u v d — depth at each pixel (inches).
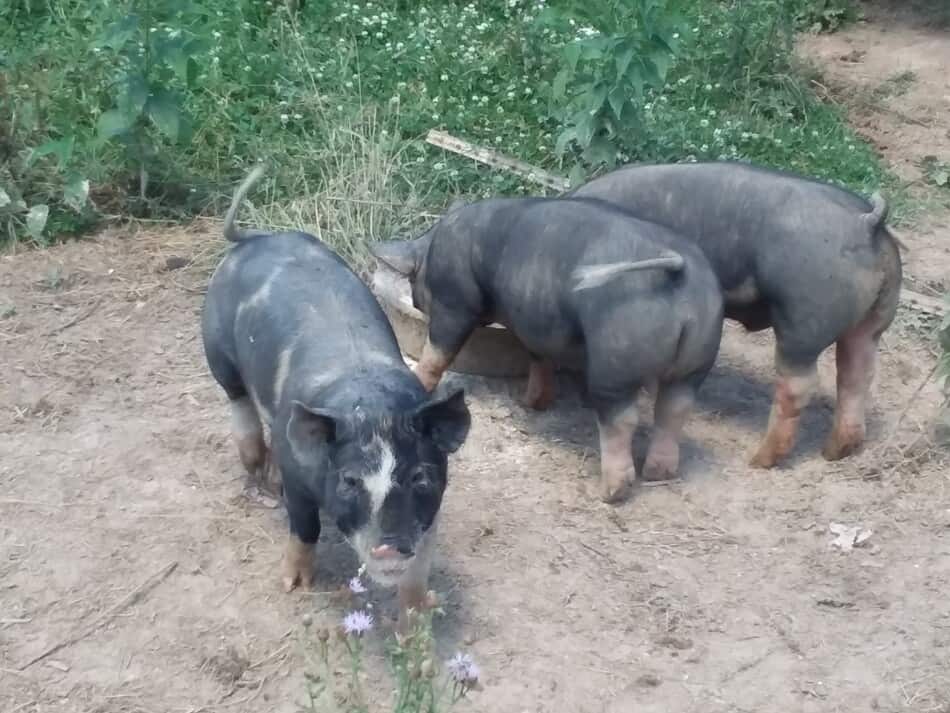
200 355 135.0
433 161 162.4
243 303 105.5
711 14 203.0
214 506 114.2
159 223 156.7
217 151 164.6
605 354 111.7
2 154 156.3
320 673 98.2
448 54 183.5
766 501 117.7
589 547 111.7
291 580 105.0
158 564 108.0
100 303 142.4
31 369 131.3
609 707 96.8
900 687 98.9
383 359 98.8
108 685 97.7
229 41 180.1
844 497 118.0
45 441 121.4
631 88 150.9
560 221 116.2
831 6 234.4
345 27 187.8
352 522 89.7
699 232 121.2
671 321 110.7
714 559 110.9
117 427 123.6
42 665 99.2
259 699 96.7
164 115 152.2
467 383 133.0
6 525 111.3
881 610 105.9
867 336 119.9
